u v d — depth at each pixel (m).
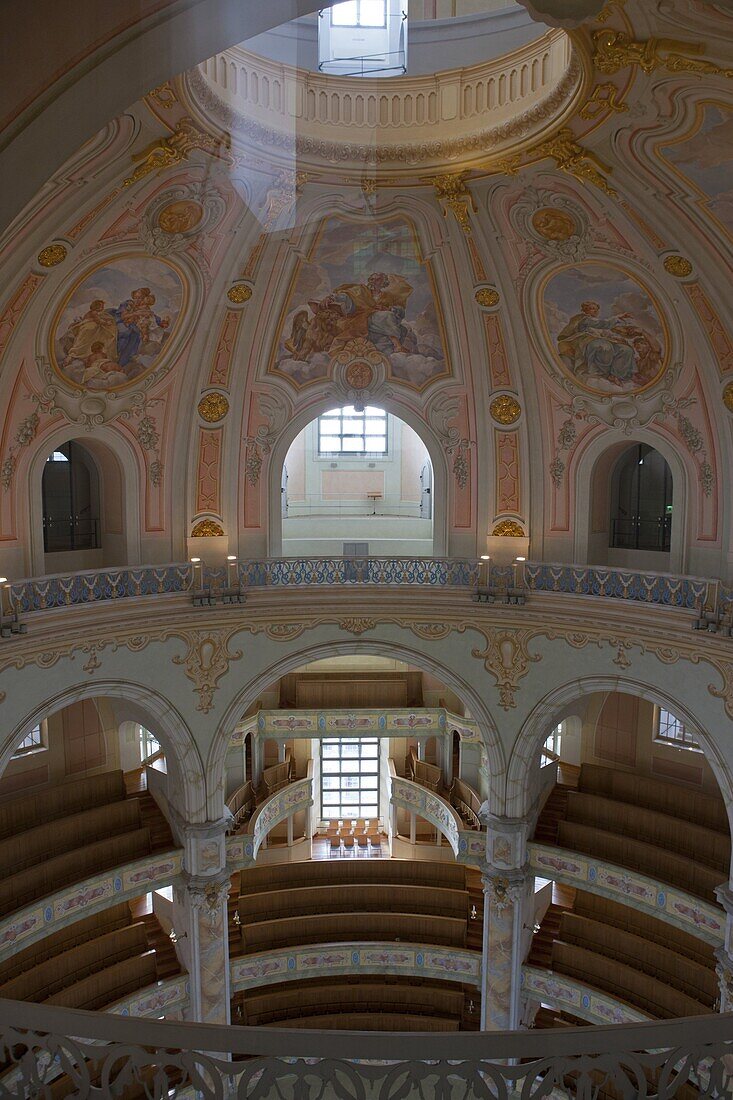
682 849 21.36
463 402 20.45
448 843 27.59
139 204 14.62
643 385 18.34
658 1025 4.52
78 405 18.09
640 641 18.61
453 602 20.36
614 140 13.39
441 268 18.06
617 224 15.45
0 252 13.51
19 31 4.21
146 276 16.66
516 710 20.38
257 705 27.84
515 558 20.75
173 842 21.91
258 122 13.44
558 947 21.66
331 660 29.19
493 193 15.88
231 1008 22.48
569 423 19.80
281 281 18.28
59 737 23.91
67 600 17.80
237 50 12.77
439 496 21.31
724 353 16.64
